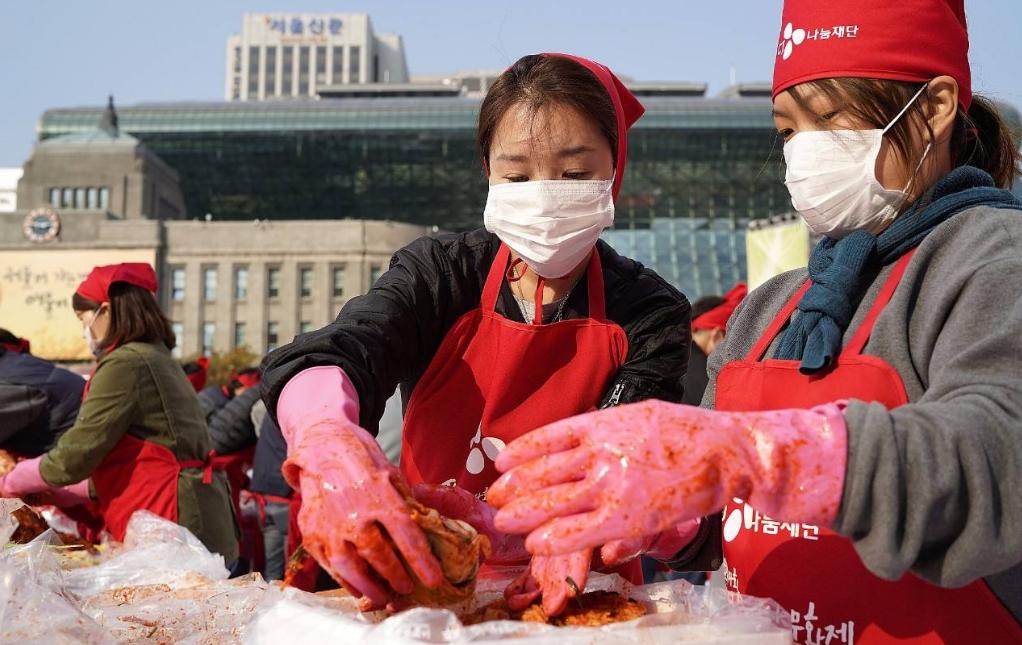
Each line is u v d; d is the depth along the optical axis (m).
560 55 1.79
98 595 1.59
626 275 1.98
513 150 1.69
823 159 1.39
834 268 1.40
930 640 1.22
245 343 57.19
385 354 1.68
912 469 0.98
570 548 0.94
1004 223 1.25
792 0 1.45
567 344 1.86
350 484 1.01
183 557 1.92
